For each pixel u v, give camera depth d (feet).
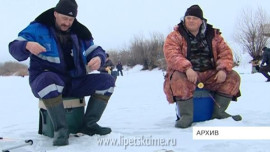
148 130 12.78
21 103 27.43
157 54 128.88
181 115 13.16
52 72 10.91
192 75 12.71
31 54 11.16
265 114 15.24
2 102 28.63
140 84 48.96
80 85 11.78
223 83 13.52
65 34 11.65
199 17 13.48
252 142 10.62
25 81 79.87
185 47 13.67
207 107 13.71
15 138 11.79
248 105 18.53
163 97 26.66
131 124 14.32
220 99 13.58
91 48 12.26
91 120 11.73
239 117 13.38
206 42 13.84
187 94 12.95
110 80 11.74
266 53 41.93
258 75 57.21
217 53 13.92
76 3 11.51
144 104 22.02
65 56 11.62
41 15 11.42
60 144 10.55
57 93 10.62
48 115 11.78
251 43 99.45
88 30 12.32
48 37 11.28
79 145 10.55
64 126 10.72
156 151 9.47
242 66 96.02
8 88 51.75
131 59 136.56
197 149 9.98
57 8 11.25
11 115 19.83
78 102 11.91
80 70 11.72
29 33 11.12
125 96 29.25
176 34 13.73
